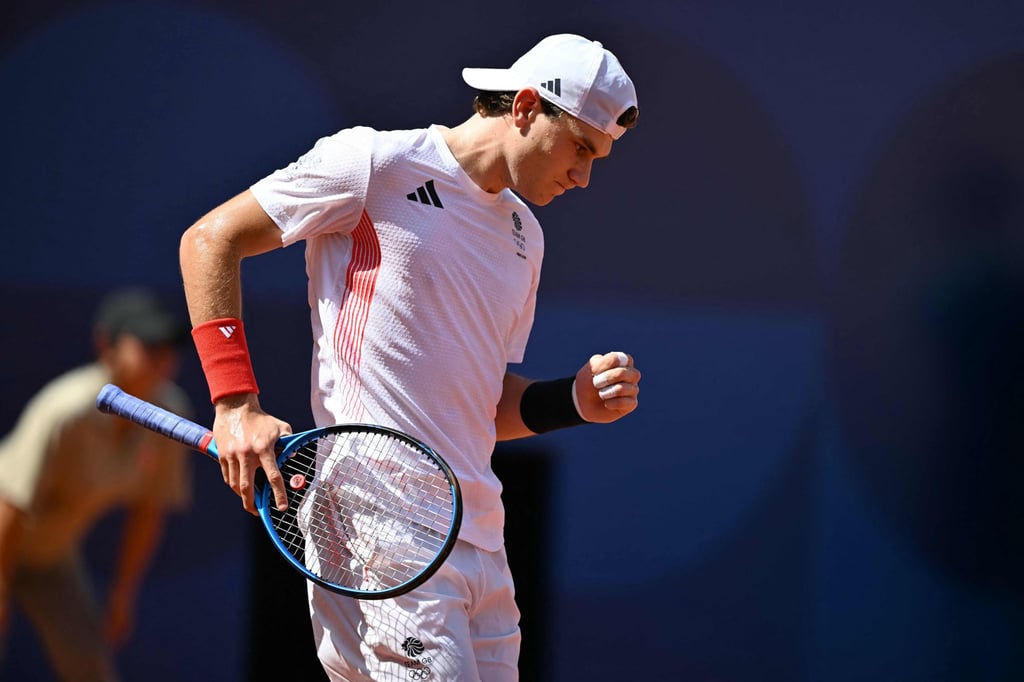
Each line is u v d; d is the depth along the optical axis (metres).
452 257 8.73
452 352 8.79
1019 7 16.28
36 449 13.02
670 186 16.31
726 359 16.30
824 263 16.31
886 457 16.36
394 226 8.65
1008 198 16.30
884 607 16.30
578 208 16.23
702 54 16.23
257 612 15.85
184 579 15.77
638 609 16.17
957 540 16.34
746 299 16.30
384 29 15.97
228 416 8.34
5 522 12.98
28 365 15.70
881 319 16.38
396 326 8.68
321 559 8.80
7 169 15.79
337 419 8.84
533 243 9.39
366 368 8.72
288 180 8.60
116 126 15.86
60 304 15.77
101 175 15.86
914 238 16.36
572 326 16.22
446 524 8.77
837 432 16.30
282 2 15.93
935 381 16.36
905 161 16.34
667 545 16.19
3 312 15.73
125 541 14.73
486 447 9.20
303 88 15.97
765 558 16.28
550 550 16.11
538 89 8.69
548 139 8.72
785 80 16.30
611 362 9.56
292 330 15.98
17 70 15.80
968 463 16.36
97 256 15.81
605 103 8.67
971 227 16.33
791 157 16.30
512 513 16.11
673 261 16.28
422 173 8.73
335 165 8.57
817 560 16.28
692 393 16.27
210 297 8.43
